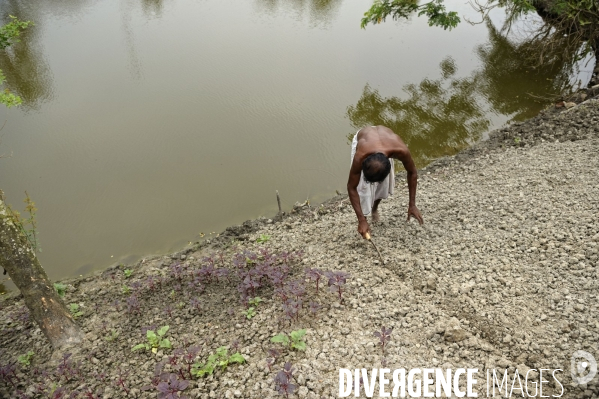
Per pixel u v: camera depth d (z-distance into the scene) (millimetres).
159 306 5926
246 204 9000
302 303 5316
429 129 11453
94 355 5137
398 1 13453
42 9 18328
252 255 6312
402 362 4367
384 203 7816
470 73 14336
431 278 5398
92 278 7320
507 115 12016
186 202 9078
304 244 7000
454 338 4527
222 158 10234
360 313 5055
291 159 10203
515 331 4547
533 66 14117
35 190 9375
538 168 8016
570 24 13461
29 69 13836
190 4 19344
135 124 11375
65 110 11953
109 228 8508
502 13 18469
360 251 6270
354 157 5465
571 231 5859
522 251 5688
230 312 5418
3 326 6027
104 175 9758
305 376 4312
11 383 4867
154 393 4492
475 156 9656
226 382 4406
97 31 16547
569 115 10234
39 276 5191
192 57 14680
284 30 16844
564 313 4637
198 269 6531
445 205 7188
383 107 12375
